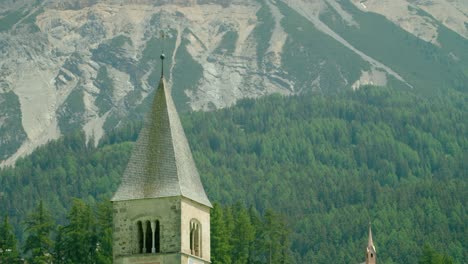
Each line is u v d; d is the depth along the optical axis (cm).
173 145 16075
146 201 15825
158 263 15688
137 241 15800
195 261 15925
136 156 16088
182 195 15750
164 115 16225
